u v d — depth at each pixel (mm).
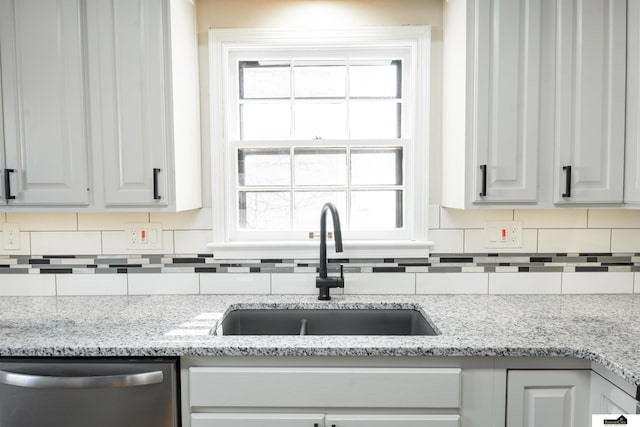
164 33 1610
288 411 1304
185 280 1947
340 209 2004
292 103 1995
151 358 1294
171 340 1322
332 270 1935
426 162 1918
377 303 1786
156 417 1282
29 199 1637
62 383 1249
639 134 1568
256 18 1914
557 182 1626
